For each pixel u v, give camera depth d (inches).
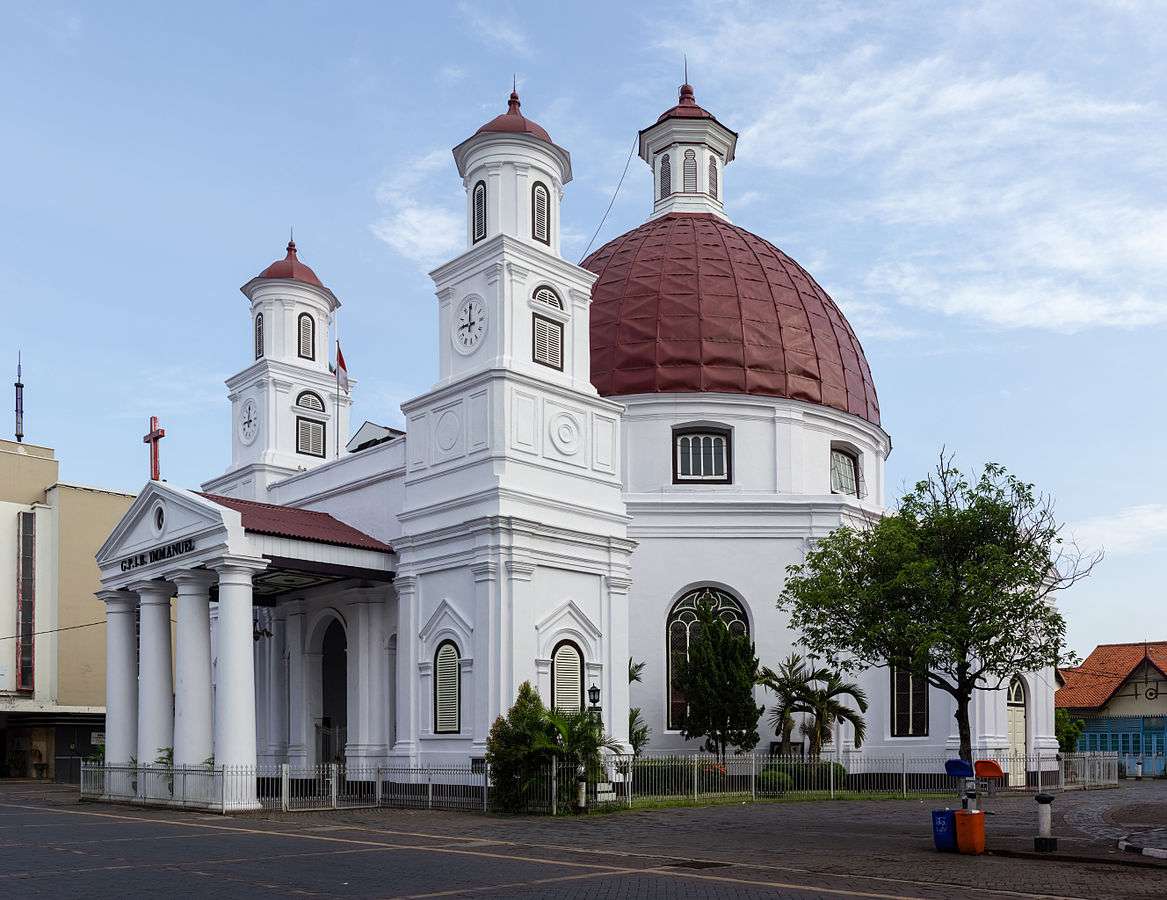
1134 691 2554.1
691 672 1545.3
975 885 653.3
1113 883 663.8
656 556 1636.3
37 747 2342.5
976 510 1026.7
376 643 1471.5
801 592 1085.8
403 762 1328.7
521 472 1317.7
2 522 2375.7
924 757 1583.4
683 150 2078.0
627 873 689.6
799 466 1702.8
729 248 1845.5
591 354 1734.7
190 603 1321.4
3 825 1040.2
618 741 1332.4
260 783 1466.5
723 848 832.9
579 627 1342.3
